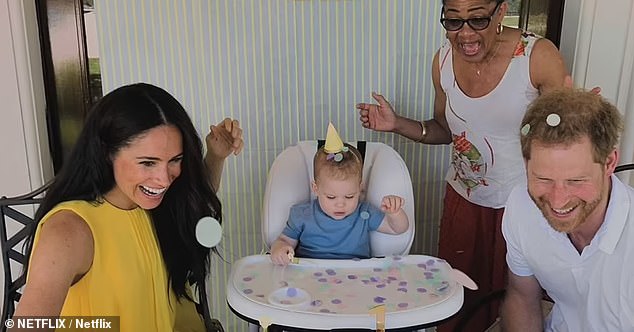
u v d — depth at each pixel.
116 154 1.19
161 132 1.19
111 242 1.24
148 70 1.94
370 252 1.63
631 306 1.20
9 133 1.87
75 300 1.21
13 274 1.95
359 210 1.61
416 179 2.15
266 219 1.62
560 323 1.42
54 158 2.01
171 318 1.38
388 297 1.36
